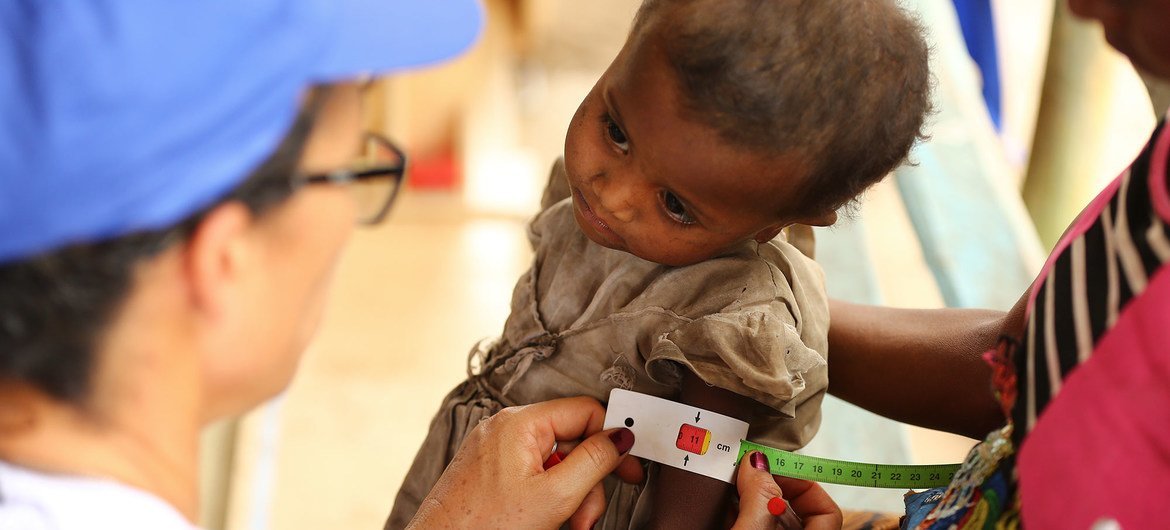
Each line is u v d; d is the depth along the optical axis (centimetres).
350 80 74
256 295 72
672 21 93
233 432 242
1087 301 73
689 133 93
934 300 338
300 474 292
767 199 97
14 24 57
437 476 121
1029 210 208
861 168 99
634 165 98
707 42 91
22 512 66
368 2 69
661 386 109
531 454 100
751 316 101
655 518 106
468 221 402
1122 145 270
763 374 99
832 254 167
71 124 58
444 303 363
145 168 60
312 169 71
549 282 116
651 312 106
